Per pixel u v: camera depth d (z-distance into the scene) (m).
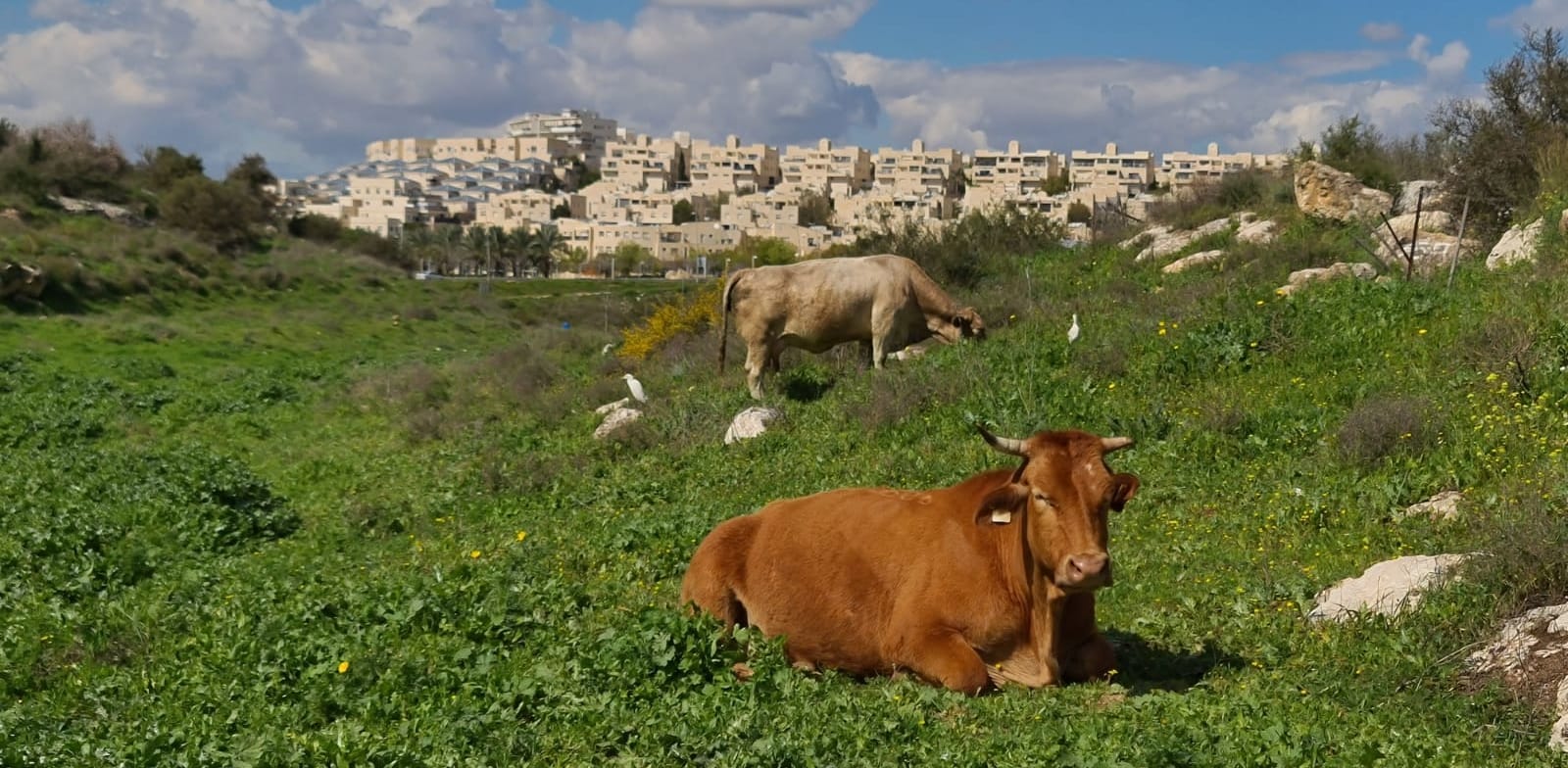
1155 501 12.05
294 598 10.50
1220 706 6.73
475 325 59.94
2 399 27.89
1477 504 10.30
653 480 15.72
